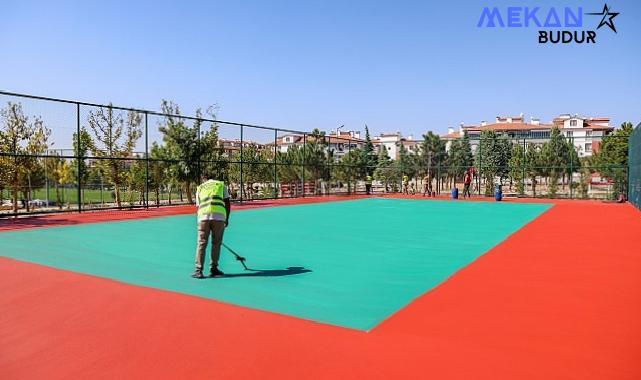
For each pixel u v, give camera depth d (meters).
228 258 8.43
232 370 3.57
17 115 19.92
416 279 6.79
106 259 8.21
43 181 21.33
